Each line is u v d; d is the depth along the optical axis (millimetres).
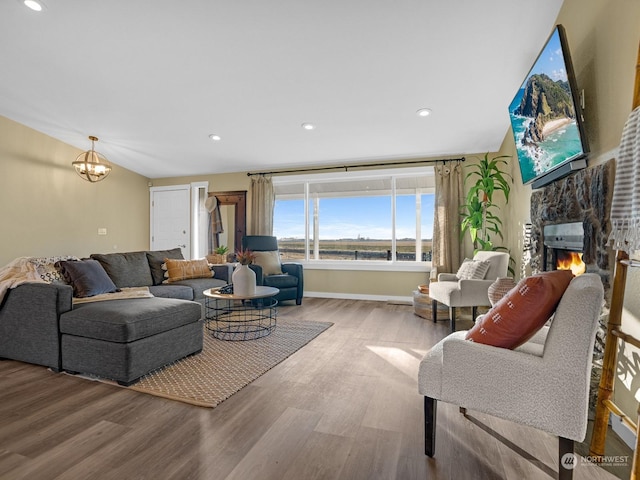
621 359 1667
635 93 1402
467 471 1413
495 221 4680
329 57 2801
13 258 4574
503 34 2432
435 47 2602
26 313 2551
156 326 2414
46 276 2879
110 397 2068
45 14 2527
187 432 1690
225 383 2252
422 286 4383
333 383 2268
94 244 5629
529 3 2172
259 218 5816
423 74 2963
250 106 3729
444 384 1461
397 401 2023
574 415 1227
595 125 1896
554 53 1944
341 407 1949
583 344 1226
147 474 1380
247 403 1994
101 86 3520
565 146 2004
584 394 1221
